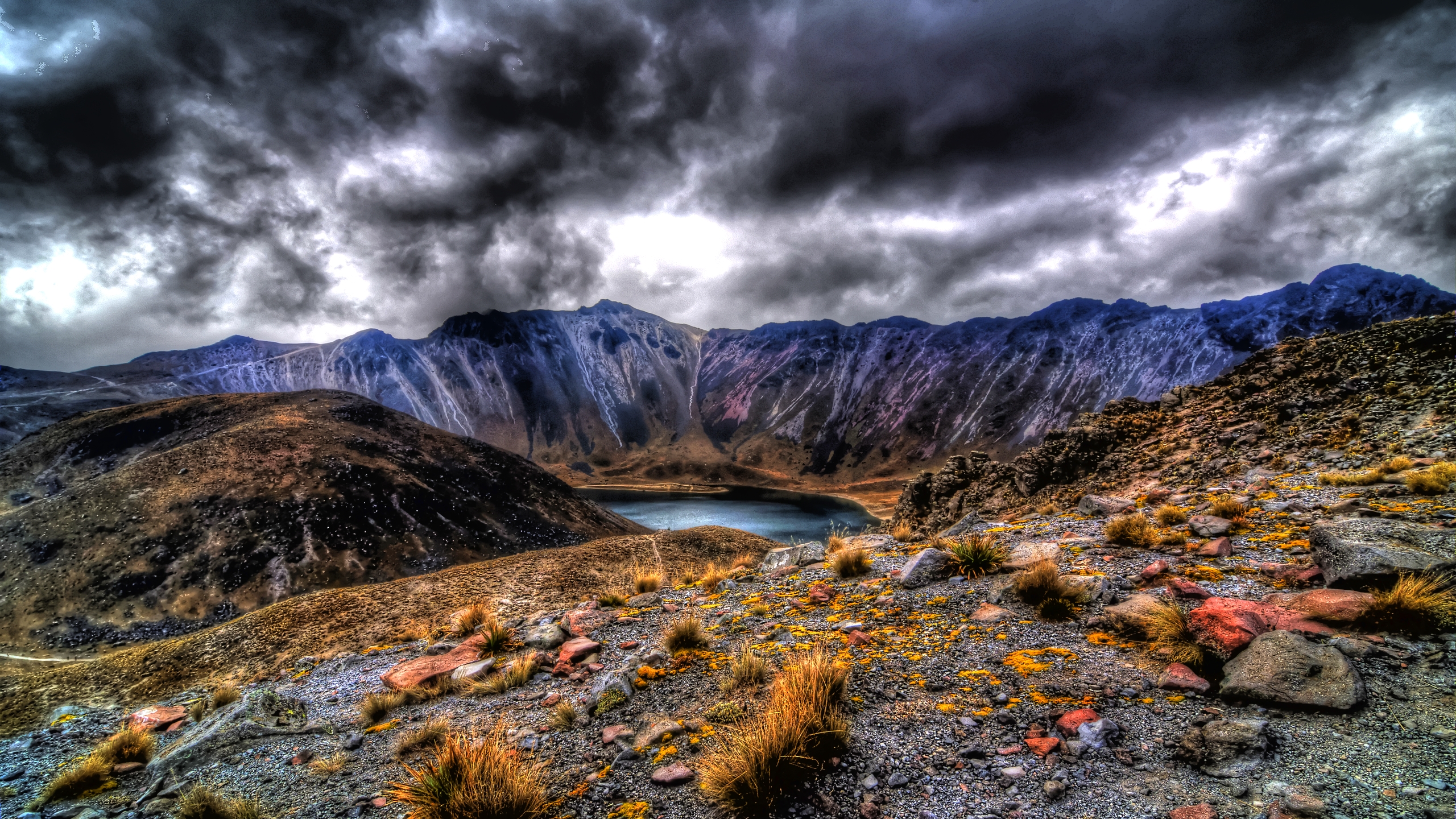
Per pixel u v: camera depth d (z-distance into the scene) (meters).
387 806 5.29
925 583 9.70
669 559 46.78
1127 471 19.17
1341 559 6.27
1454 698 4.15
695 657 8.02
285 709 9.14
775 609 10.01
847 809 4.13
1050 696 5.32
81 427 119.19
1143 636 6.16
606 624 11.13
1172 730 4.50
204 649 27.31
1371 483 10.64
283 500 90.94
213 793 5.91
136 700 23.62
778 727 4.67
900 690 5.89
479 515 110.62
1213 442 18.06
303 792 6.00
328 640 26.23
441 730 6.95
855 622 8.24
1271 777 3.70
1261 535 8.75
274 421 115.25
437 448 132.00
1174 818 3.54
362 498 97.94
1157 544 9.21
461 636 13.93
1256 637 5.19
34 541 77.81
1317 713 4.29
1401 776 3.48
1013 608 7.67
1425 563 5.57
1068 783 4.06
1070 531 11.76
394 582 35.69
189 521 83.75
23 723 22.50
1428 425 12.79
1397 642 4.98
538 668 9.33
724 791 4.36
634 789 4.89
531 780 4.99
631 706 6.73
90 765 7.35
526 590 34.44
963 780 4.29
